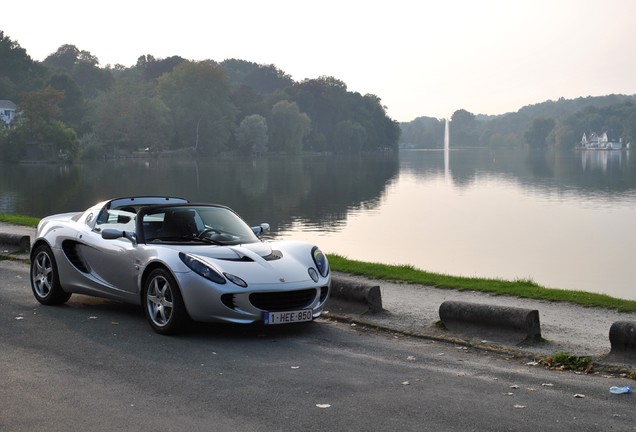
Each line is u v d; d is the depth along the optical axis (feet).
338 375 20.66
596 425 16.67
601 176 325.83
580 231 133.59
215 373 20.72
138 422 16.66
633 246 112.98
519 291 35.04
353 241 118.73
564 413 17.51
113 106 468.75
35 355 22.48
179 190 240.12
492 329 25.41
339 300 29.78
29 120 400.06
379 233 130.52
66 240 29.78
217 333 25.91
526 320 24.62
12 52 594.24
